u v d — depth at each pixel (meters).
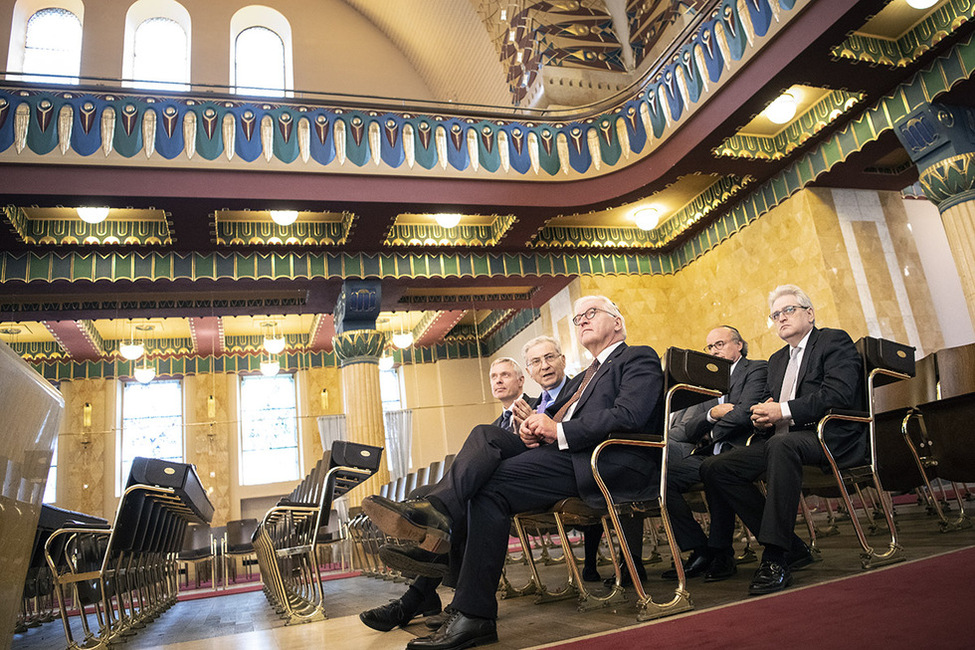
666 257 11.98
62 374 13.55
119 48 11.06
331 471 3.75
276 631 3.45
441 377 15.64
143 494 3.72
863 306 9.08
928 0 6.66
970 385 4.32
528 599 3.57
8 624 1.53
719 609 2.27
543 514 3.14
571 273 11.35
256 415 14.56
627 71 10.59
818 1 6.85
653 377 2.72
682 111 8.70
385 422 14.91
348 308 10.38
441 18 11.50
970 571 2.17
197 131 8.38
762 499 3.16
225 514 13.73
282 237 9.77
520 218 9.88
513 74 10.71
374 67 12.73
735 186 10.10
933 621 1.54
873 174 9.26
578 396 2.89
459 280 11.00
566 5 10.46
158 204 8.30
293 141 8.68
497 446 2.60
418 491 4.10
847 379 3.06
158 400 14.20
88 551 4.22
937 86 7.49
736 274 10.56
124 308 10.67
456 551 3.00
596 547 4.18
